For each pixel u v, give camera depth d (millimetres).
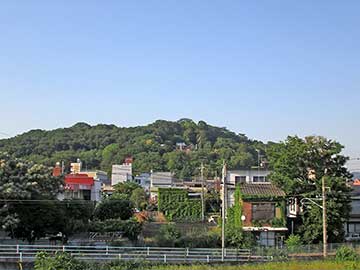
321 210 53906
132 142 170500
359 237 62750
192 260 43250
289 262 41438
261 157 129500
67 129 178750
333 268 37719
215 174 104562
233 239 52188
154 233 57969
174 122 198625
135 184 99875
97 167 148000
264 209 57156
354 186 66250
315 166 56062
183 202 79438
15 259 39000
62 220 47188
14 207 45125
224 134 196875
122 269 37344
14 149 146125
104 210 62375
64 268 35188
